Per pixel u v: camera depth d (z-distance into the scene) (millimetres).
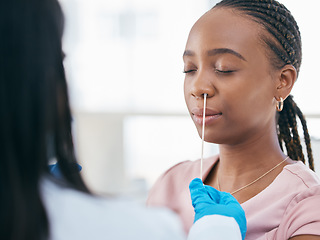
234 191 868
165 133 2451
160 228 472
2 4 428
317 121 1619
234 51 785
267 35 800
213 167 968
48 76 443
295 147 968
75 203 463
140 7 2416
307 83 1841
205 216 584
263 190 825
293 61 839
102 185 2461
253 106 805
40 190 443
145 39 2430
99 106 2492
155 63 2418
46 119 438
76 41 2508
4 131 419
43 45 439
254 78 796
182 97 2385
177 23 2340
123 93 2480
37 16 438
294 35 844
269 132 852
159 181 1026
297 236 732
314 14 1835
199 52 816
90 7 2492
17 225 407
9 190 412
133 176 2484
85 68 2514
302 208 747
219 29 800
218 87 800
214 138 827
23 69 426
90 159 2455
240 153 862
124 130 2473
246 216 807
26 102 425
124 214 468
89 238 445
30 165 430
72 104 535
